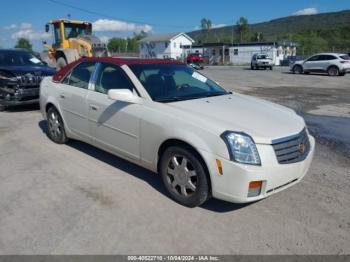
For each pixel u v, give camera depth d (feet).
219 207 12.76
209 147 11.56
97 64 16.79
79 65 18.10
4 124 24.82
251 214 12.32
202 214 12.25
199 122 12.07
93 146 18.67
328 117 29.96
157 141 13.16
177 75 16.14
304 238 10.95
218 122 12.04
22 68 29.43
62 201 13.06
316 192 14.15
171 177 13.21
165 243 10.56
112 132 15.25
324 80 70.13
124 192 13.85
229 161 11.19
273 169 11.43
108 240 10.65
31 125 24.53
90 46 57.57
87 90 16.78
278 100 40.04
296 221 11.91
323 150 20.11
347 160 18.30
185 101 14.10
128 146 14.60
